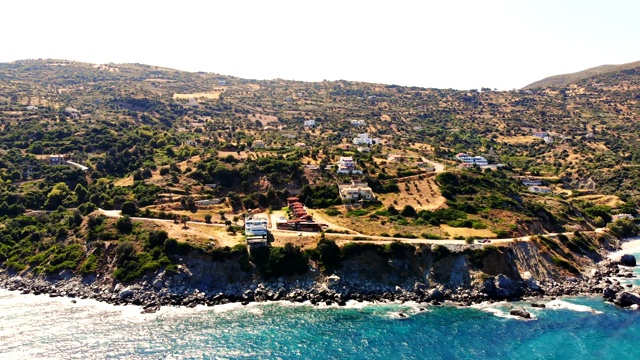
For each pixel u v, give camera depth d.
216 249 140.50
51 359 97.00
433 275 139.00
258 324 115.12
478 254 141.38
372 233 158.62
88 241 150.00
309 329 112.50
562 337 109.31
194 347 102.88
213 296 131.12
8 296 133.88
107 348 101.94
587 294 138.25
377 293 134.12
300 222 161.38
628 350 103.38
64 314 120.44
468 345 105.19
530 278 140.50
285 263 139.62
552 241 164.00
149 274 134.50
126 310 123.31
